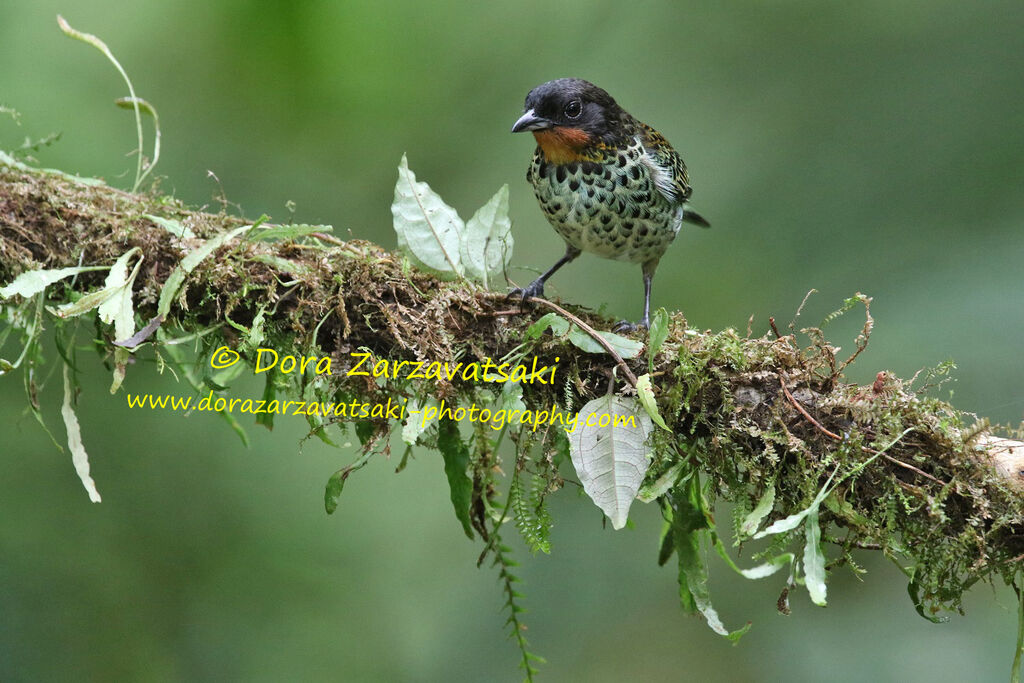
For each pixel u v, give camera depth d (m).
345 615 10.12
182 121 11.43
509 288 6.09
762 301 11.12
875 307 10.41
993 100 11.25
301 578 10.24
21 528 9.85
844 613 10.10
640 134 7.76
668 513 6.20
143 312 6.10
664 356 5.45
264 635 9.92
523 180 12.23
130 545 10.06
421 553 10.62
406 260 5.83
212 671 9.67
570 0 12.72
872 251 10.94
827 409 5.23
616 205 7.59
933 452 5.16
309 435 5.91
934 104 11.45
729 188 11.72
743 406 5.32
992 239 10.43
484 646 9.93
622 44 12.57
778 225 11.43
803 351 5.48
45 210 6.12
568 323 5.54
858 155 11.48
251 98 11.52
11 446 10.05
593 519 10.34
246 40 11.18
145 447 10.43
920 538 5.23
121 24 11.11
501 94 12.49
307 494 10.62
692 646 9.84
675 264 11.55
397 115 12.06
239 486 10.52
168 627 9.89
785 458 5.31
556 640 9.87
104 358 6.57
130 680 9.56
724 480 5.46
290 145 11.77
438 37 11.99
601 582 10.10
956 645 9.67
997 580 9.78
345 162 12.05
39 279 5.74
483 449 5.86
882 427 5.16
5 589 9.58
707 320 11.21
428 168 12.28
